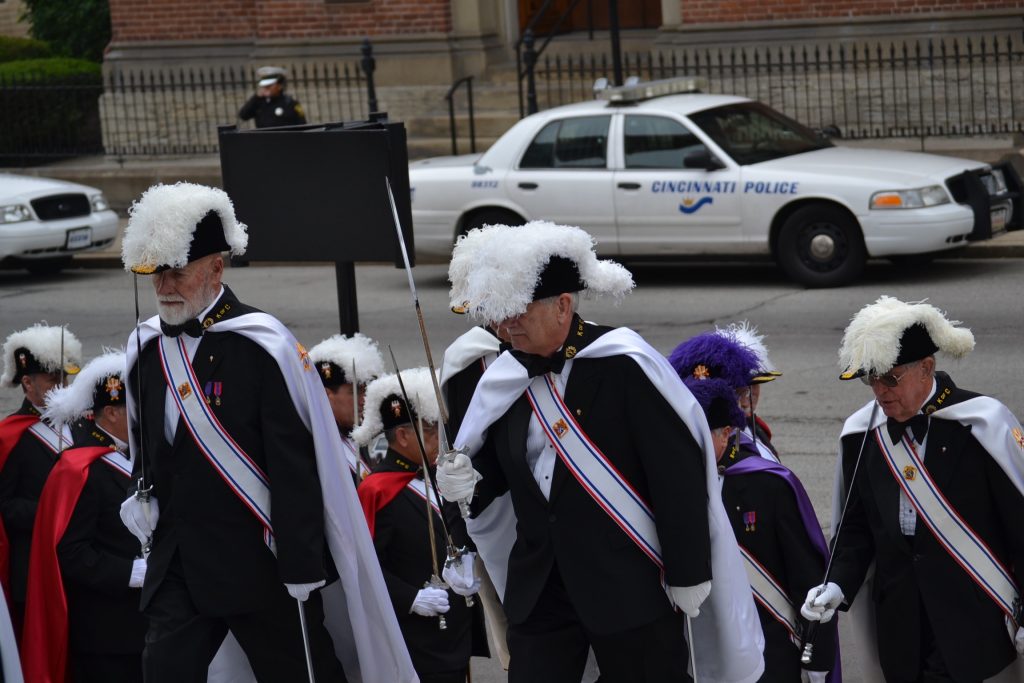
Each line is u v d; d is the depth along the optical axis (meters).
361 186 21.08
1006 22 50.34
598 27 61.41
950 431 12.73
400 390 14.78
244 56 63.16
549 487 11.84
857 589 13.30
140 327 13.41
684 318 36.00
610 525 11.68
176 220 12.79
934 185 36.94
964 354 12.80
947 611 12.77
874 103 52.28
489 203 40.88
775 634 13.20
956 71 50.12
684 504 11.55
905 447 12.88
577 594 11.77
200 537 13.05
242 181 21.47
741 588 12.04
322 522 13.09
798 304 36.56
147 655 13.07
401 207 21.11
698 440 11.74
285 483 12.93
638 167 39.38
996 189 38.84
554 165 40.38
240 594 13.03
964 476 12.70
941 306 35.03
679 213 38.84
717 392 12.79
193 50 63.88
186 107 64.06
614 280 11.90
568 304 11.65
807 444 25.44
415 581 14.88
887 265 40.66
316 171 21.20
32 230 46.62
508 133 41.00
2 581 15.25
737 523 13.10
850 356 12.72
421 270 45.47
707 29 54.31
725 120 39.69
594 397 11.69
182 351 13.13
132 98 63.91
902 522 12.98
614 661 11.97
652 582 11.77
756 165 38.31
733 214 38.31
